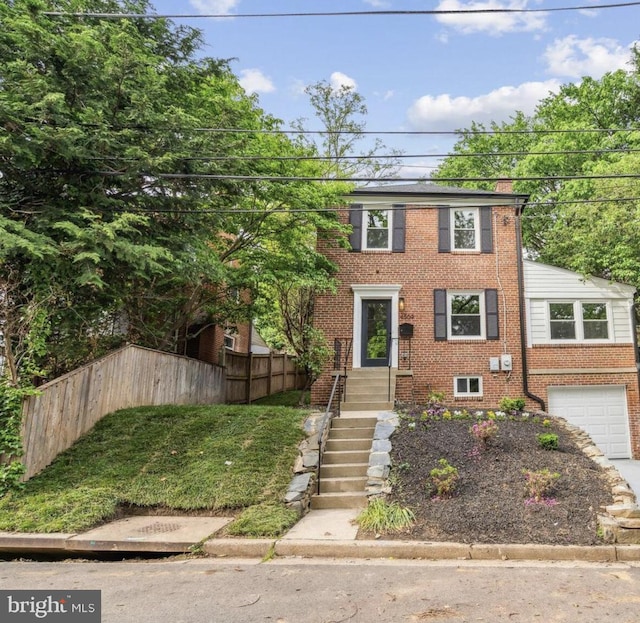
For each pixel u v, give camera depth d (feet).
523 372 42.98
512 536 17.62
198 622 11.41
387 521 18.89
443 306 43.96
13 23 22.31
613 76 60.75
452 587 13.71
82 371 26.86
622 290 44.50
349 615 11.77
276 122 38.60
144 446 25.81
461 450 24.77
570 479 21.62
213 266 31.32
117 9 33.22
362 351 43.65
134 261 24.52
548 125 70.13
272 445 25.82
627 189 41.34
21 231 22.00
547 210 65.51
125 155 25.41
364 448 27.25
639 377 43.09
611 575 14.75
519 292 44.32
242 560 16.75
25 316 23.99
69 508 20.22
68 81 24.79
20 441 22.12
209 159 27.27
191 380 39.75
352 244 45.01
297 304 47.32
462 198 45.44
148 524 19.70
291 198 36.06
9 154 23.30
